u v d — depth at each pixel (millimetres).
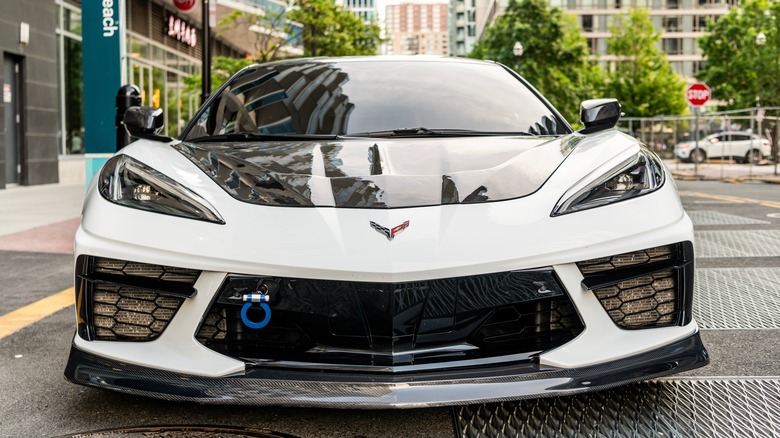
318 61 3762
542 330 2281
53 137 15477
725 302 4023
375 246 2184
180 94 23688
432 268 2148
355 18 22047
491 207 2314
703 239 6320
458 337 2189
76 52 16984
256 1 19141
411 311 2152
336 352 2201
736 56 39188
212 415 2428
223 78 18234
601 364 2229
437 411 2445
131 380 2229
